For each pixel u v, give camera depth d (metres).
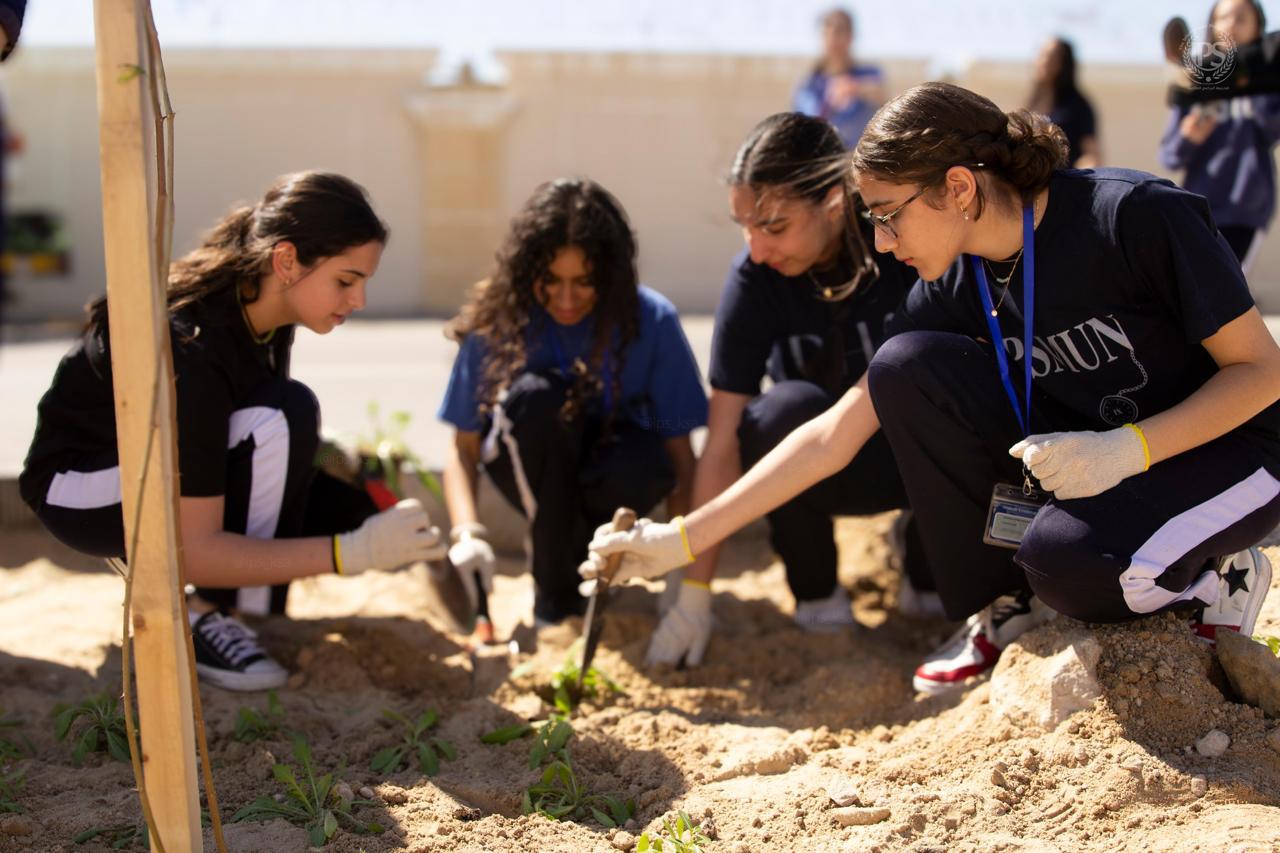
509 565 3.99
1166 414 2.27
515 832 2.28
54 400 2.82
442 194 11.18
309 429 2.96
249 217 2.83
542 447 3.22
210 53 10.84
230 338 2.78
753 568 3.94
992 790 2.27
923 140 2.26
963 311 2.55
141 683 1.88
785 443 2.69
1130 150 10.75
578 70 11.13
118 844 2.20
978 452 2.55
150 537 1.84
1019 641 2.55
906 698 2.85
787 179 2.82
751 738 2.67
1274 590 2.81
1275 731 2.26
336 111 11.07
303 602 3.66
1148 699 2.35
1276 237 9.02
